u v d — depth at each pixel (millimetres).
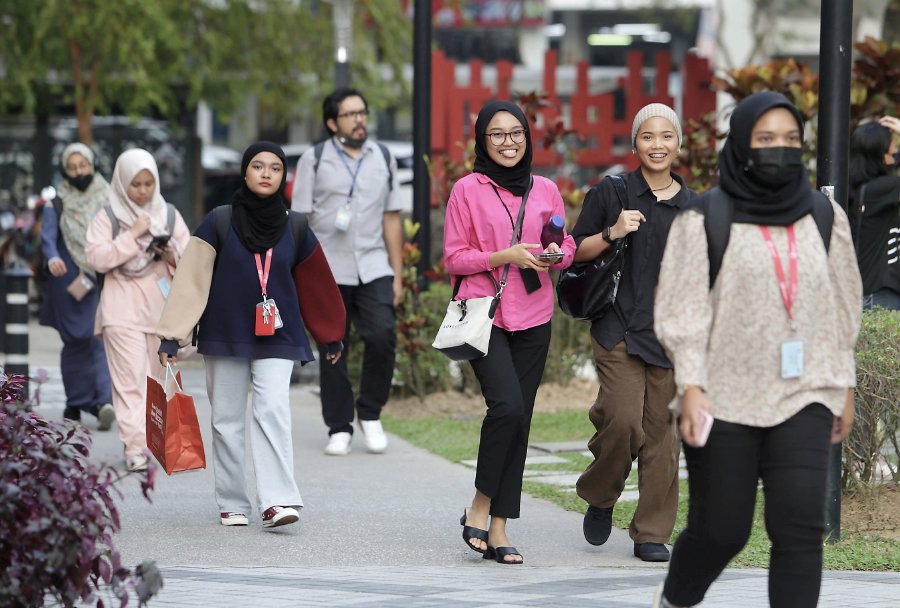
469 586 16156
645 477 18438
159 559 18000
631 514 21266
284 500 19797
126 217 24281
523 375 18344
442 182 39281
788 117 12008
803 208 12156
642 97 47250
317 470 25109
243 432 20344
